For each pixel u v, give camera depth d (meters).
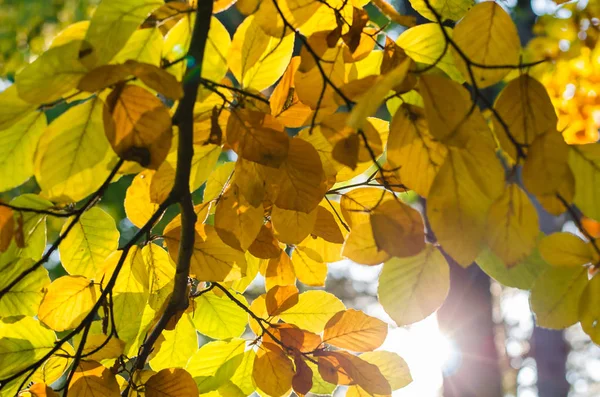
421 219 1.03
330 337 1.22
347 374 1.20
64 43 1.01
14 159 1.07
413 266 1.09
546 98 1.03
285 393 1.21
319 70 1.12
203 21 1.07
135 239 1.12
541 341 4.71
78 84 1.00
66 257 1.20
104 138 1.05
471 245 1.00
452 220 1.00
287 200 1.11
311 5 1.12
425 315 1.09
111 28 1.01
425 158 1.04
